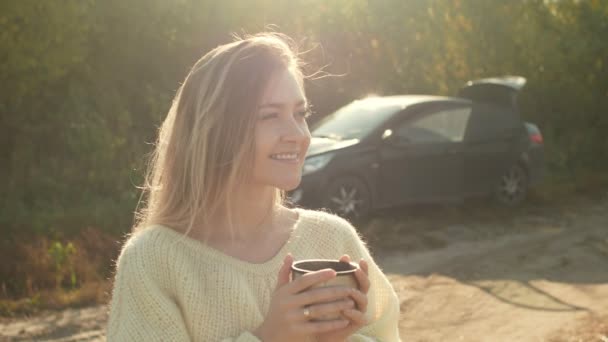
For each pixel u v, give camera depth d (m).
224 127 1.50
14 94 9.30
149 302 1.48
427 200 9.44
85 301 6.19
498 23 14.30
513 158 10.31
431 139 9.48
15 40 8.95
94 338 5.33
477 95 10.74
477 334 5.20
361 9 12.77
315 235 1.68
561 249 8.00
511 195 10.38
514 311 5.71
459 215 9.77
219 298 1.50
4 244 7.12
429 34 13.59
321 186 8.45
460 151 9.71
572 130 14.85
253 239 1.61
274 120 1.52
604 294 6.12
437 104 9.71
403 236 8.56
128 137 10.46
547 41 14.69
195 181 1.51
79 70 10.34
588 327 5.16
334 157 8.62
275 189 1.66
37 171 9.56
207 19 11.18
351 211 8.73
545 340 4.96
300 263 1.40
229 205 1.54
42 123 10.04
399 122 9.28
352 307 1.34
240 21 11.42
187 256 1.52
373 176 8.88
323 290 1.32
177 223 1.56
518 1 14.77
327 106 12.66
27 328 5.54
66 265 6.83
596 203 11.15
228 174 1.52
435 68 13.73
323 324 1.31
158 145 1.63
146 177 1.71
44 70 9.35
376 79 13.10
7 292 6.45
